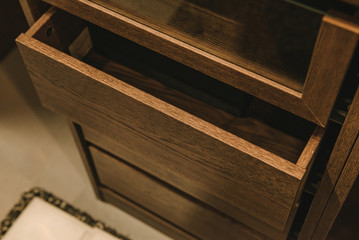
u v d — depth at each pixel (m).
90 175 1.24
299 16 0.57
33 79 0.89
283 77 0.66
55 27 0.87
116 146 1.03
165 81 0.93
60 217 1.09
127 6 0.73
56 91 0.89
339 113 0.68
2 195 1.35
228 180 0.81
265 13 0.60
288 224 0.95
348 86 0.71
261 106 0.90
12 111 1.50
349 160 0.72
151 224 1.29
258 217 0.87
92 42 0.97
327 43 0.56
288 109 0.69
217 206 0.99
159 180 1.08
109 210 1.33
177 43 0.72
